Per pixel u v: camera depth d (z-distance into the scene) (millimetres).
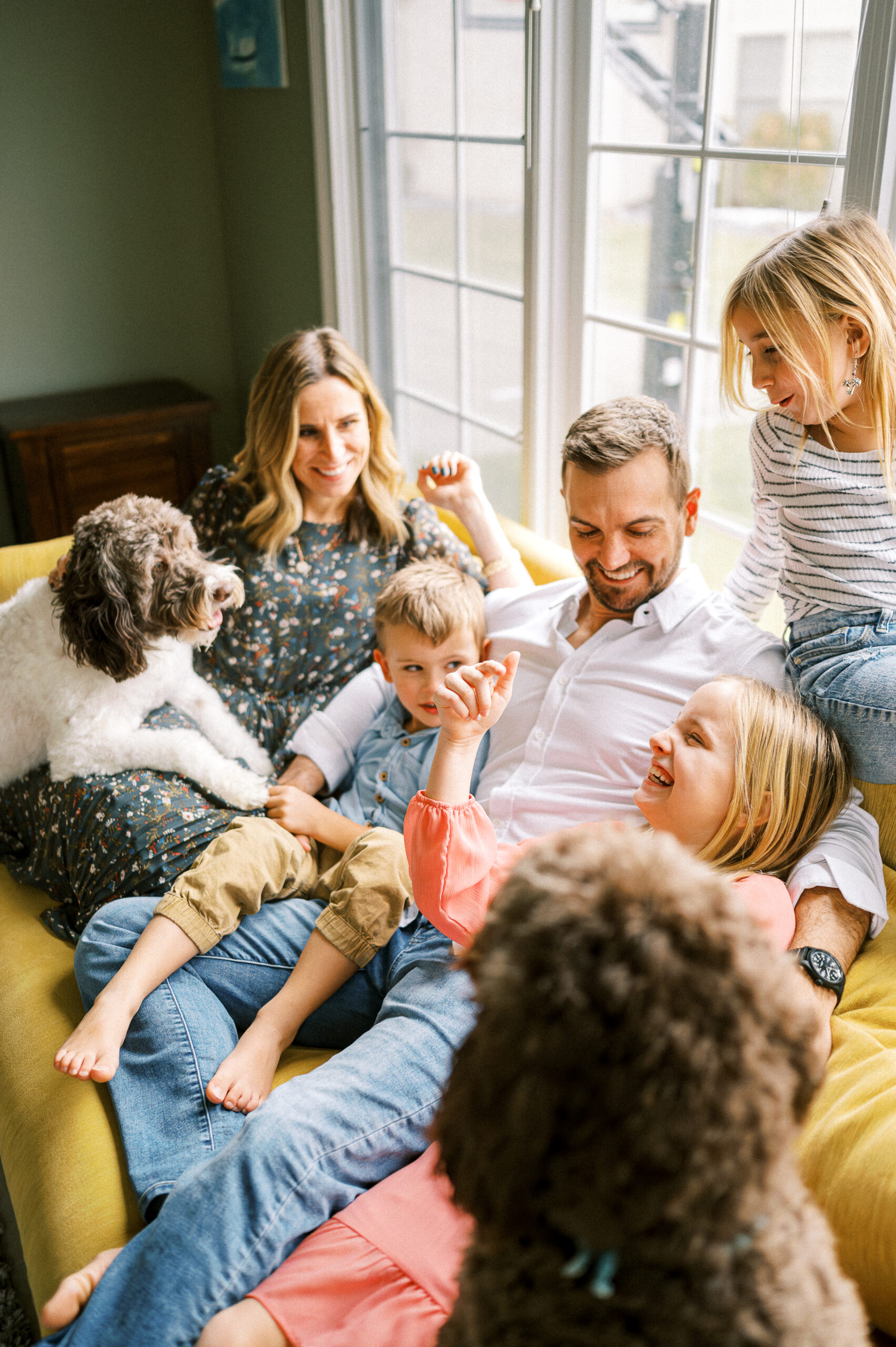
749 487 2025
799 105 1676
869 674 1303
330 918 1317
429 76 2523
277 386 1782
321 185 2846
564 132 2137
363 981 1354
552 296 2266
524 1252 596
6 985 1410
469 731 1198
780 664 1427
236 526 1908
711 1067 538
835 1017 1137
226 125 3350
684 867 601
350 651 1885
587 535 1459
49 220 3297
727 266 1908
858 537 1372
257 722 1856
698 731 1255
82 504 3182
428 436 2990
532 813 1468
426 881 1188
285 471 1800
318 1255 1000
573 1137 551
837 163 1621
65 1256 1078
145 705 1682
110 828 1484
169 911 1295
